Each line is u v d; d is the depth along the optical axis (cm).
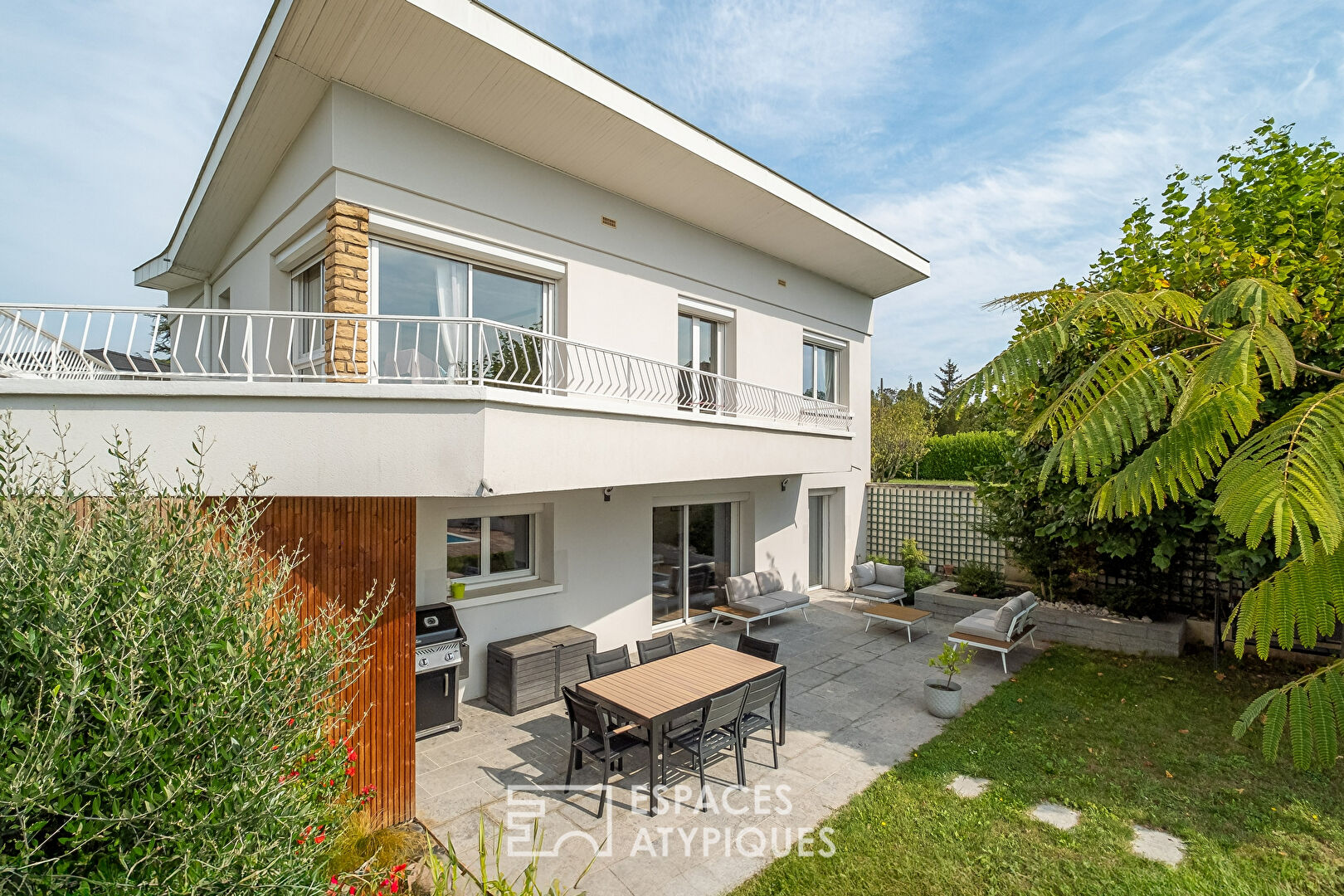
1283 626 238
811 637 1106
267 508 465
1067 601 1146
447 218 731
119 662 233
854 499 1547
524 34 665
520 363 830
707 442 842
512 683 768
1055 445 296
